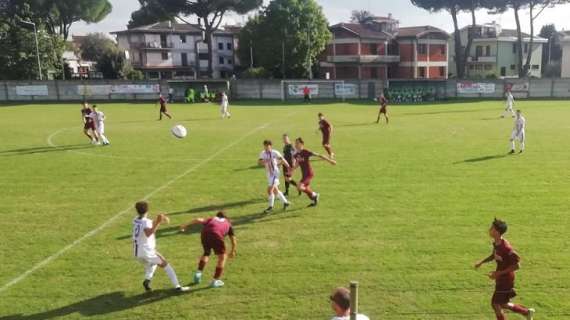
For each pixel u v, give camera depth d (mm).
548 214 12531
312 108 45719
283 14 69188
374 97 56625
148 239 8516
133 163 19734
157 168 18781
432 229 11602
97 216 13031
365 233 11430
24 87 55719
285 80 57219
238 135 27266
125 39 91188
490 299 8273
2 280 9211
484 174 17000
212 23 73188
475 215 12555
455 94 56062
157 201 14383
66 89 56062
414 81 54406
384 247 10547
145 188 15867
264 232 11633
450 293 8492
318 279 9094
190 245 10898
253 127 30844
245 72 71562
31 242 11172
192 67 91000
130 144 24312
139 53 87250
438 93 55219
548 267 9391
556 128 28688
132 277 9328
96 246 10898
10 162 20062
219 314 7930
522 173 17078
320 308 8055
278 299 8383
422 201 13875
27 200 14609
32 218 12906
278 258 10070
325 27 72688
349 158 20203
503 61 86625
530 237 10930
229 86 57438
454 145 23031
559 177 16422
